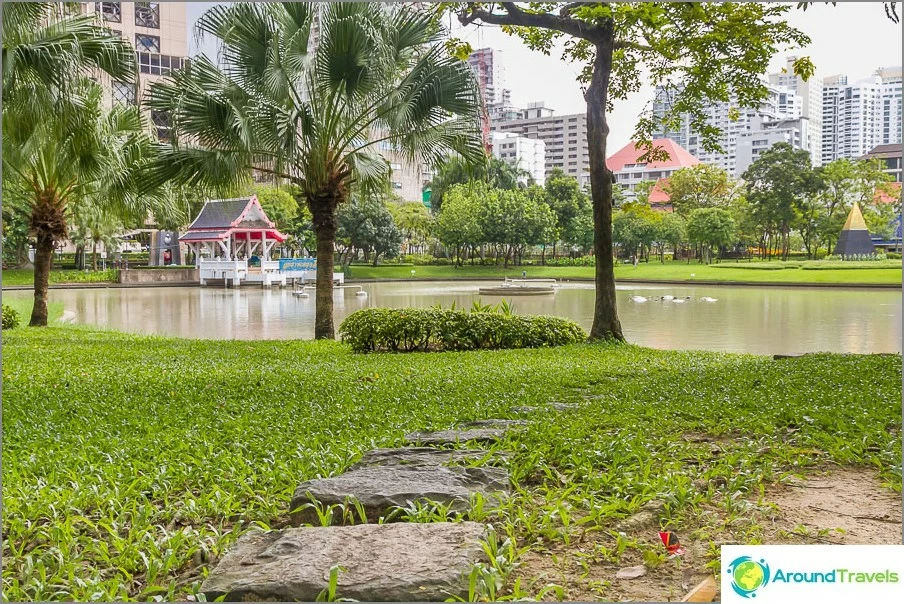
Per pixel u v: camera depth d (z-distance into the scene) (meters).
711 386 6.66
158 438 5.00
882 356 9.48
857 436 4.23
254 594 2.12
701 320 19.61
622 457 3.71
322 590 2.08
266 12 11.99
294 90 12.80
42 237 17.59
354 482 3.09
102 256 54.06
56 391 7.33
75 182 17.59
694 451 3.96
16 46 10.62
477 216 54.25
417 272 53.12
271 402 6.54
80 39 11.80
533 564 2.54
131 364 9.79
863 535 2.76
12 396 6.95
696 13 11.28
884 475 3.52
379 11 12.40
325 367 9.53
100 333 16.25
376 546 2.34
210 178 12.09
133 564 2.72
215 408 6.27
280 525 3.12
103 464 4.27
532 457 3.70
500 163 58.53
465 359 10.59
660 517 2.92
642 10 10.41
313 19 12.36
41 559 2.74
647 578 2.45
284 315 23.39
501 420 5.03
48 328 17.25
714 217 52.44
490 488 3.16
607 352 11.62
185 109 11.53
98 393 7.15
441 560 2.24
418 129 12.45
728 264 50.66
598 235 13.21
